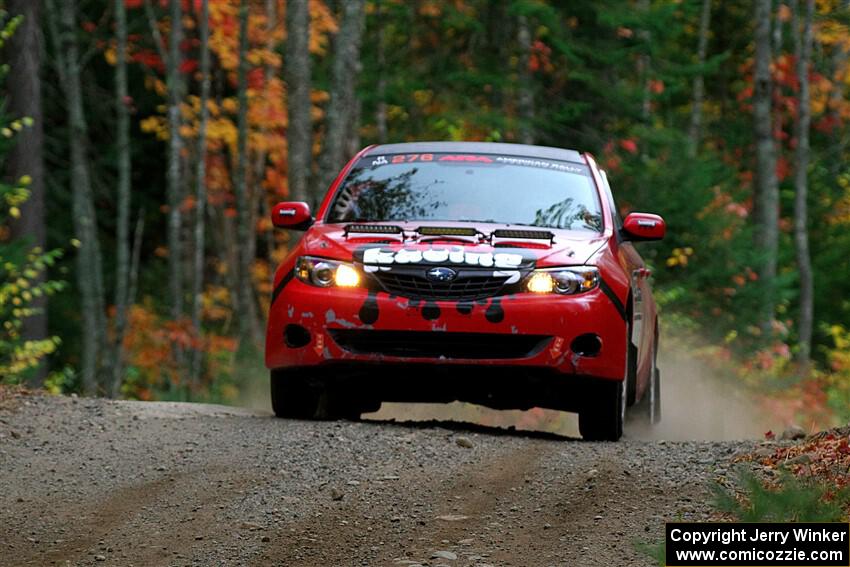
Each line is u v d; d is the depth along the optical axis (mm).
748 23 72062
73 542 13914
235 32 60031
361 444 18094
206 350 52031
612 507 14867
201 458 17469
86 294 51625
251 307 57281
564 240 19812
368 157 22125
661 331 41438
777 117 67688
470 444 18156
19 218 46031
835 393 39188
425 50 59906
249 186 67188
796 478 15367
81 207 51781
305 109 40094
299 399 20500
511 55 57812
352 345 19469
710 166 48031
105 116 68062
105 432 19297
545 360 19016
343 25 39469
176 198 53781
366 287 19375
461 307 19031
